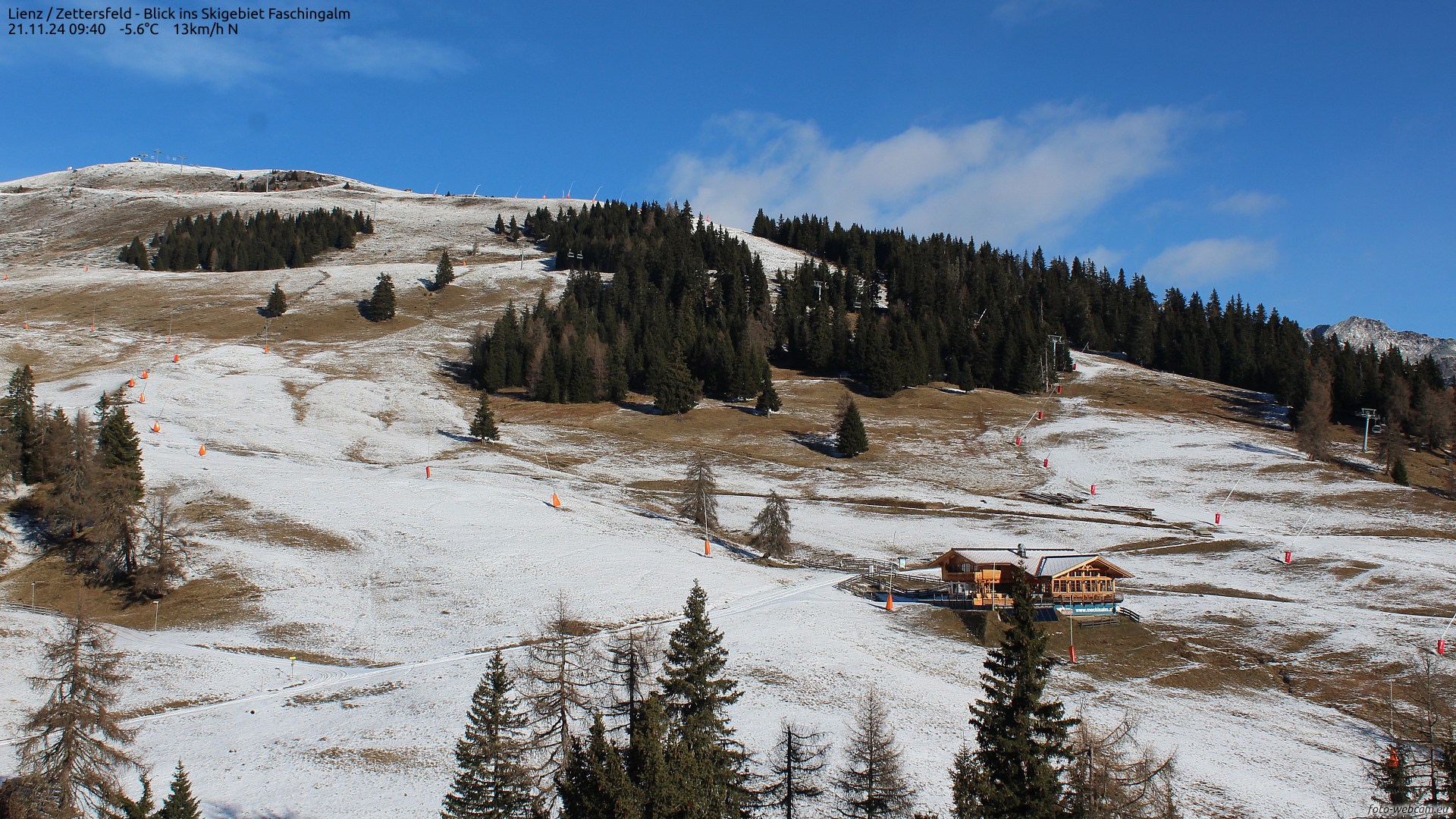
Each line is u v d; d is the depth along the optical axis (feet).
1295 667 165.58
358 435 355.56
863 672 155.33
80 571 203.00
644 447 370.73
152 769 117.91
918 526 271.28
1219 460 346.33
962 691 150.92
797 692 144.77
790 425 410.11
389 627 179.93
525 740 122.72
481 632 174.60
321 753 123.75
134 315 526.57
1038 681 85.15
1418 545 245.65
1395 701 150.92
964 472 341.21
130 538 200.64
